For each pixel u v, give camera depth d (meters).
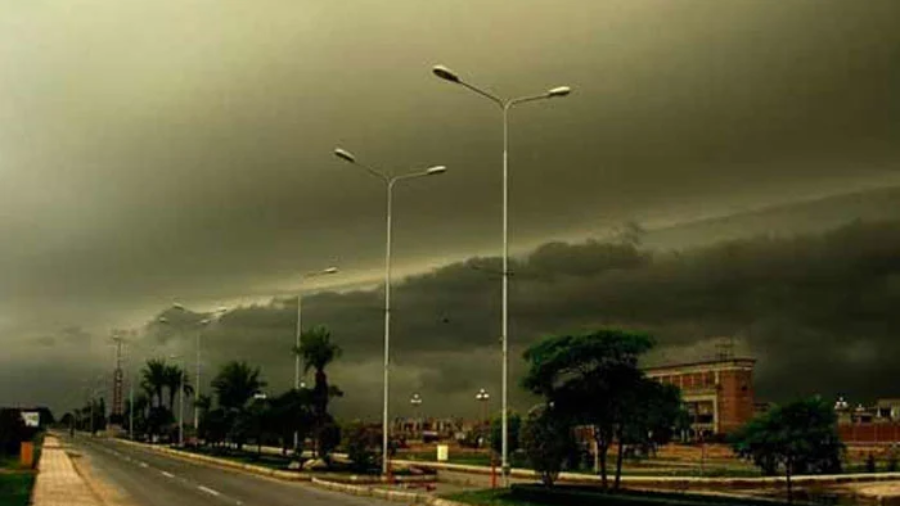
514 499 31.39
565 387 31.95
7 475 42.62
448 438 125.88
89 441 123.75
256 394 79.56
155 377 124.19
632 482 44.91
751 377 101.69
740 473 51.72
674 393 31.72
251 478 47.28
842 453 49.03
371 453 52.03
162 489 37.94
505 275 36.84
